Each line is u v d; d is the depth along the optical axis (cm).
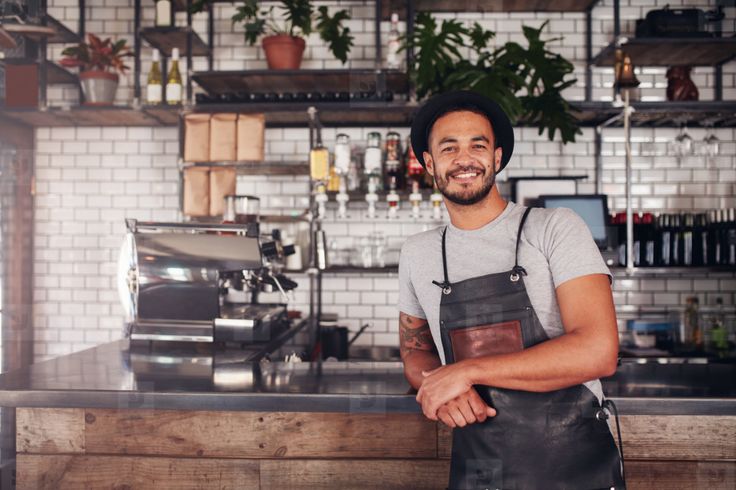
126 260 282
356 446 199
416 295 179
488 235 165
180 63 454
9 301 331
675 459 197
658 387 205
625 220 407
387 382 207
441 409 153
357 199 430
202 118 392
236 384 204
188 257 279
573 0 432
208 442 201
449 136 166
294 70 407
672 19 404
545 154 452
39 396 194
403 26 451
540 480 154
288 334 342
